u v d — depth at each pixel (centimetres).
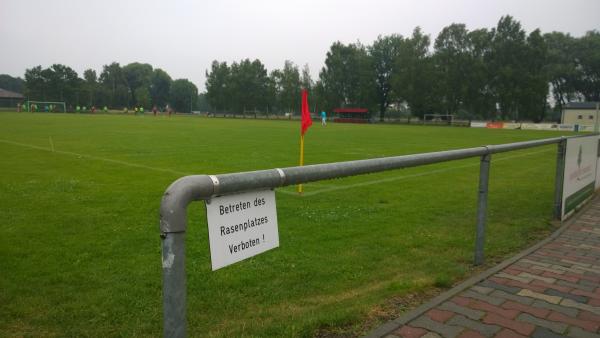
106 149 1723
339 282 405
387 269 444
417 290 379
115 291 375
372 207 762
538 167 1513
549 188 1025
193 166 1259
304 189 938
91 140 2156
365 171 288
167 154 1577
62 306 344
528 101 6750
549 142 597
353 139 2780
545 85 6712
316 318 311
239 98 10481
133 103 13975
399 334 296
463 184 1062
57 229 572
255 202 206
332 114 9369
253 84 10412
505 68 6750
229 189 186
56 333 302
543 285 402
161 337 296
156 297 364
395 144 2406
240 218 198
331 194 884
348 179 1102
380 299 357
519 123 6006
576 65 8512
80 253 479
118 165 1259
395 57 8944
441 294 370
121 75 13925
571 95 8731
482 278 413
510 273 432
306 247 517
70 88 11388
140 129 3306
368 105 9000
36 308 341
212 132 3122
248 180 193
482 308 346
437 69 7600
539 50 6762
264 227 212
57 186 888
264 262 457
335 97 9175
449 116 7575
